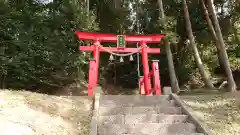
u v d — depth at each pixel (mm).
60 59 11688
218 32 11422
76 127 5254
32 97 6387
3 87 10805
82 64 12797
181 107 6375
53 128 4992
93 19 13000
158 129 5496
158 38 10344
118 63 17469
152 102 6832
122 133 5344
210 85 11969
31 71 11047
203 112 6316
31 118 5191
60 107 6125
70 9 12750
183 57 15016
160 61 15359
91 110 6227
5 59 10164
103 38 10141
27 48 10906
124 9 16250
